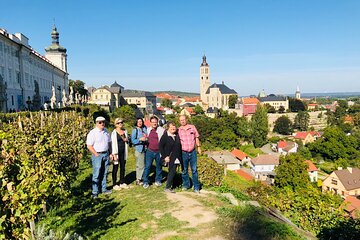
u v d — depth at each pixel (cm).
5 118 2006
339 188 4703
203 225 738
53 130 1468
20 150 832
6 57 4500
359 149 7644
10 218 538
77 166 1471
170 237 679
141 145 1128
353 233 924
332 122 12231
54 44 9319
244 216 777
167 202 909
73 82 11275
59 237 535
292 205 1091
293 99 15838
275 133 11762
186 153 1009
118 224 772
